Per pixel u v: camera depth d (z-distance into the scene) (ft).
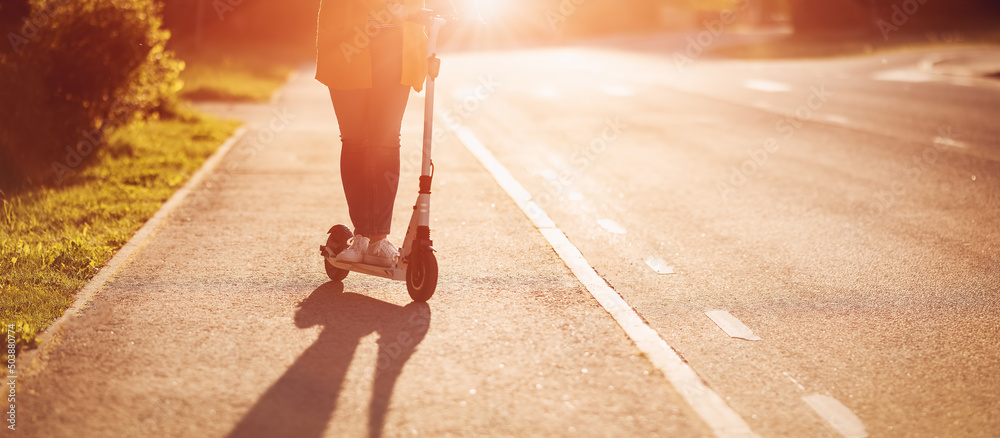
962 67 101.04
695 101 62.64
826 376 13.65
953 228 24.21
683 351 14.69
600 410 12.07
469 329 15.23
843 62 114.42
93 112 34.91
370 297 17.11
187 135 42.29
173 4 116.47
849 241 22.72
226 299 16.90
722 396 12.84
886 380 13.53
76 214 24.32
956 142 40.86
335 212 25.44
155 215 24.77
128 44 35.35
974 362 14.32
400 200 27.35
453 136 43.75
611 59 124.57
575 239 22.75
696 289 18.38
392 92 16.66
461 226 23.54
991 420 12.14
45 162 31.12
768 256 21.20
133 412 11.92
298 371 13.34
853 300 17.66
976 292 18.28
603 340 14.75
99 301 16.70
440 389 12.71
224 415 11.84
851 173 32.94
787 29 273.54
